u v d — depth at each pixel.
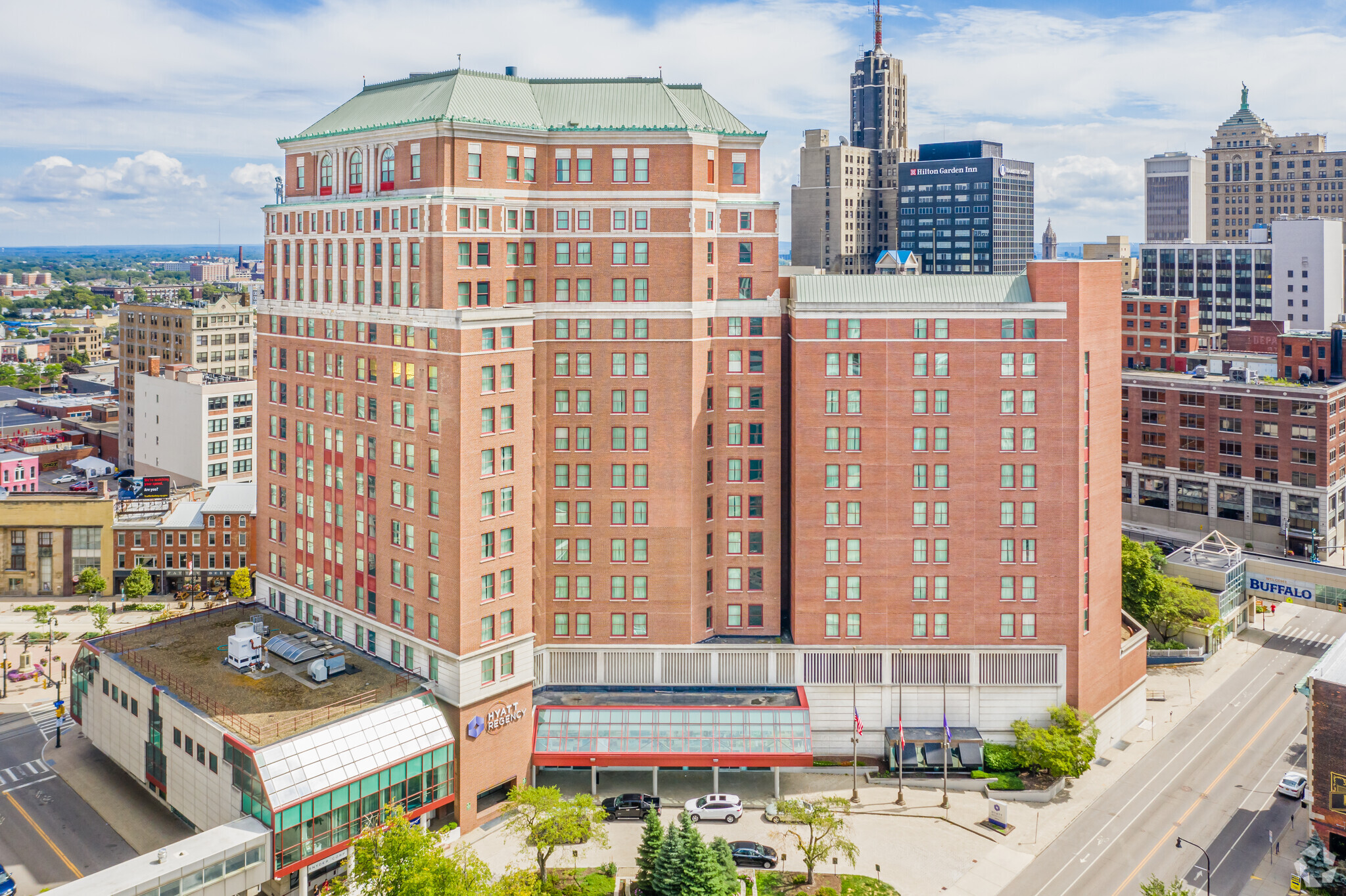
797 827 97.12
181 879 78.19
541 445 108.62
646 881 83.00
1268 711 123.69
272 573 123.25
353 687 98.25
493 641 98.94
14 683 132.25
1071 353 106.94
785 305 116.38
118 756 107.81
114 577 168.25
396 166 102.81
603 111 108.69
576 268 107.19
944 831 96.38
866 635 110.50
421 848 74.19
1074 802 102.25
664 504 109.19
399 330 101.06
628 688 111.12
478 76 105.69
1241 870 90.19
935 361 108.00
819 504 109.50
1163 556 160.75
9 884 85.81
